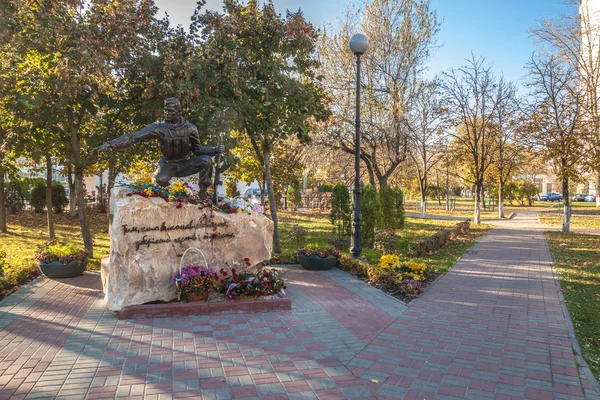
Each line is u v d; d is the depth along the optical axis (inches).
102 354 188.4
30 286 311.6
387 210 667.4
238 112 410.0
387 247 480.4
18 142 403.2
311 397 152.9
